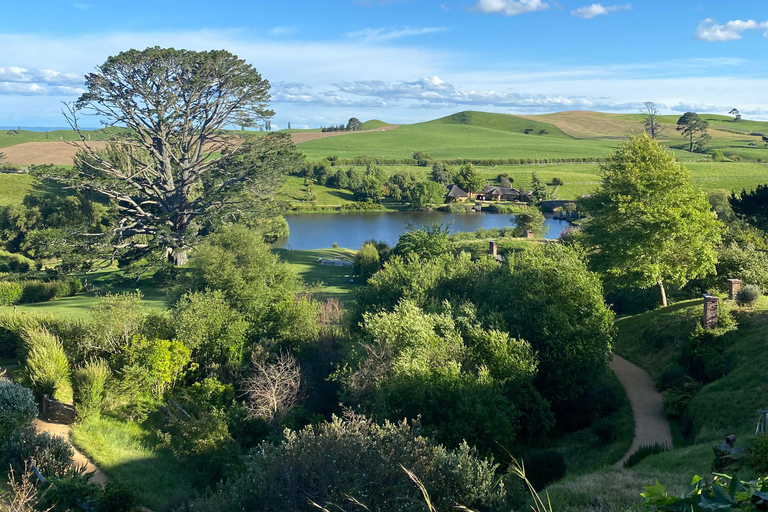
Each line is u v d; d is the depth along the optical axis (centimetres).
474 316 2564
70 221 7662
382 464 1240
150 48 5725
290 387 2480
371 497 1173
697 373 2470
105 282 5819
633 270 3597
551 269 2755
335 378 2373
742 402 1981
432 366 2109
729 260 3697
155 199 6575
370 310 3167
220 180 6894
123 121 6103
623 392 2519
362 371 2217
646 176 3572
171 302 3569
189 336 2839
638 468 1641
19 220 7594
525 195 15625
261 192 6738
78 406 2253
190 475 1950
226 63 6047
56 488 1451
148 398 2477
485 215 13600
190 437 2078
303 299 3259
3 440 1780
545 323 2484
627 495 1261
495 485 1290
